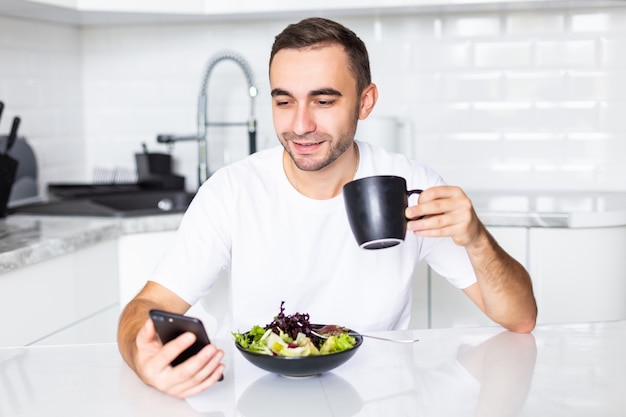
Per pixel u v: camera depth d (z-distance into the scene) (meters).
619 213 2.37
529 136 2.90
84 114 3.17
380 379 1.13
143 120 3.15
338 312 1.58
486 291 1.38
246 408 1.03
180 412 1.02
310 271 1.56
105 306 2.34
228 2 2.69
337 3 2.64
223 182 1.59
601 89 2.84
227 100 3.07
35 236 2.10
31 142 2.83
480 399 1.04
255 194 1.57
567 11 2.83
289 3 2.66
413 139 2.95
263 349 1.12
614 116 2.84
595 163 2.87
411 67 2.94
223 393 1.08
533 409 1.01
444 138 2.96
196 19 2.95
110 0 2.57
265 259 1.56
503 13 2.87
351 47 1.37
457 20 2.90
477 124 2.93
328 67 1.33
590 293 2.39
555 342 1.30
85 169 3.19
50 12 2.63
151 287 1.49
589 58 2.84
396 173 1.65
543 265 2.39
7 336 1.91
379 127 2.81
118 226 2.37
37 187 2.81
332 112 1.35
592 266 2.38
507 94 2.90
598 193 2.82
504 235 2.40
